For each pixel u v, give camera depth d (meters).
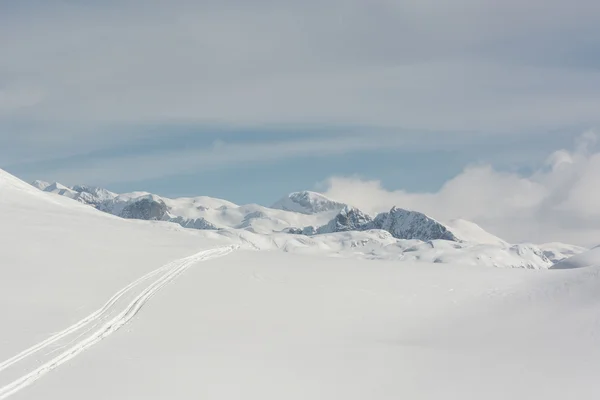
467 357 32.12
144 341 30.78
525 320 39.16
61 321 31.75
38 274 40.56
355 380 28.09
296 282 47.47
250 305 40.22
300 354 31.33
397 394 26.72
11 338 28.56
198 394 24.95
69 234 55.81
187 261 51.16
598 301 39.59
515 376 29.03
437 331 38.53
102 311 34.69
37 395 23.28
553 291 44.09
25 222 59.84
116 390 24.39
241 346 31.72
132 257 49.62
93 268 44.09
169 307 37.44
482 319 40.53
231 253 58.78
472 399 26.36
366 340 35.44
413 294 46.59
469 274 53.44
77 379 25.02
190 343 31.30
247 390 25.88
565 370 29.59
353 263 57.66
